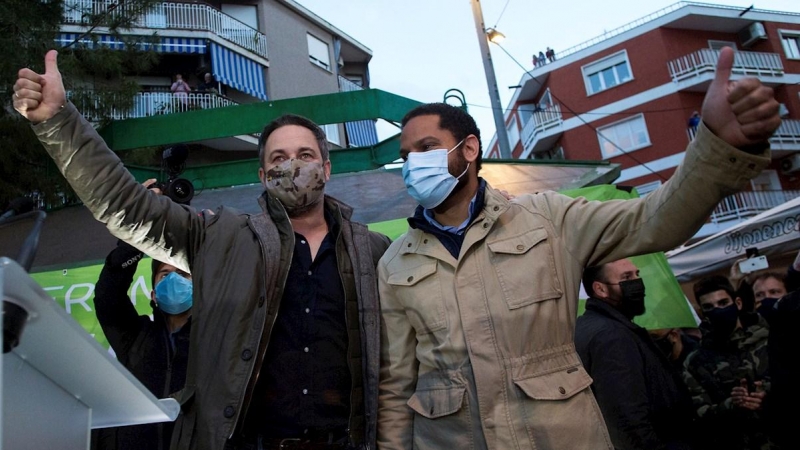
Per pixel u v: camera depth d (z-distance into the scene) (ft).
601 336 8.64
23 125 21.50
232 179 16.42
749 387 10.96
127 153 22.29
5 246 3.37
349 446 5.73
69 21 37.91
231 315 5.67
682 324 12.60
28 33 23.81
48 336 2.58
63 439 2.95
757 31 71.05
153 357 8.45
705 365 11.66
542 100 80.28
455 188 6.34
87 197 5.29
